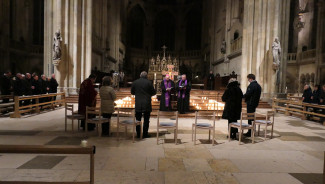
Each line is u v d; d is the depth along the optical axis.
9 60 24.88
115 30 32.19
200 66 40.81
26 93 11.65
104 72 23.70
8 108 11.13
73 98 16.38
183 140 6.54
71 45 17.67
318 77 23.19
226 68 26.75
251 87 7.20
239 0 24.84
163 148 5.71
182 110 10.55
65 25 17.22
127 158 4.92
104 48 26.39
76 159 4.78
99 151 5.35
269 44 17.14
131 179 3.87
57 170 4.17
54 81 13.78
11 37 26.72
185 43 44.12
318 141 6.81
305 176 4.17
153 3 43.72
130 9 40.81
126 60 39.31
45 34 17.14
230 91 6.75
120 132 7.41
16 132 7.15
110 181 3.77
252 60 18.42
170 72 16.05
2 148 2.34
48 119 9.62
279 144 6.39
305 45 26.58
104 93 6.78
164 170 4.30
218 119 10.40
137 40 43.44
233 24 25.61
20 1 27.38
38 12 29.31
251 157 5.20
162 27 44.91
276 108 15.20
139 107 6.51
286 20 17.02
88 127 7.55
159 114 6.26
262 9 17.39
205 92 20.08
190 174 4.15
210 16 34.34
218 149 5.75
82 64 18.42
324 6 22.95
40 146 2.43
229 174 4.19
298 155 5.43
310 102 12.09
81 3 18.28
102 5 26.50
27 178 3.81
